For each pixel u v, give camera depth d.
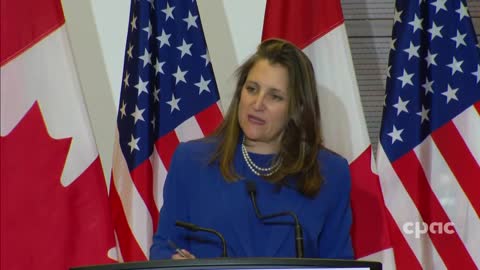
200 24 10.25
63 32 9.28
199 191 7.69
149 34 10.05
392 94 10.03
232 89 11.02
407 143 9.94
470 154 9.82
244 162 7.76
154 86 10.11
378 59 11.38
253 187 7.44
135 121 9.88
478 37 11.36
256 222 7.47
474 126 9.86
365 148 9.88
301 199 7.67
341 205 7.95
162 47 10.15
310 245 7.50
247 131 7.64
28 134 9.02
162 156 10.00
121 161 9.86
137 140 9.84
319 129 7.90
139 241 9.67
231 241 7.43
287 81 7.65
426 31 10.15
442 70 9.99
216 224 7.50
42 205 8.95
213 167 7.76
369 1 11.38
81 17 10.85
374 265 5.54
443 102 9.96
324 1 10.17
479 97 9.89
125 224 9.73
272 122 7.63
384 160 9.94
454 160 9.86
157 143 10.04
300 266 5.42
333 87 10.04
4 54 9.08
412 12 10.11
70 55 9.27
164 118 10.08
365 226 9.70
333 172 7.95
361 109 9.97
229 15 11.09
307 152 7.79
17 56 9.09
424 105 10.07
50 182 9.00
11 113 9.01
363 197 9.76
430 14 10.15
